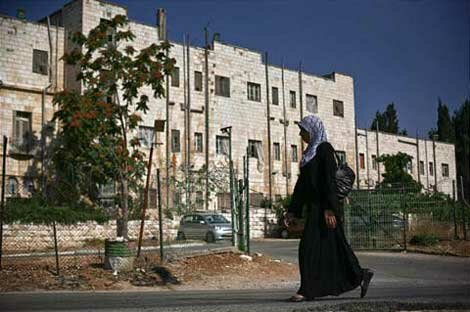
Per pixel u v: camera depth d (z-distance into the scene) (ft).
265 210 136.05
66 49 115.55
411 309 19.74
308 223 20.83
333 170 20.16
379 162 186.29
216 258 53.93
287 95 158.61
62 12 119.03
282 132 155.53
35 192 100.01
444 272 57.11
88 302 30.01
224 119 141.59
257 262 55.72
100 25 91.40
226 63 143.64
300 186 21.04
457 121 248.11
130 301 30.19
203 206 123.95
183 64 133.90
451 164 229.04
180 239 102.53
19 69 109.09
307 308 19.79
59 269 46.21
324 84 169.78
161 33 129.90
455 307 20.61
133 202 99.30
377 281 47.62
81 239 86.53
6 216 77.92
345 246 20.65
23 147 106.52
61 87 114.32
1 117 105.81
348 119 176.55
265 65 153.48
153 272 46.98
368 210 86.74
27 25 110.93
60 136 110.52
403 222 83.71
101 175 96.17
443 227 88.02
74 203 93.66
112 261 46.62
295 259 69.41
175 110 131.34
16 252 64.69
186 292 38.73
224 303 26.43
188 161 131.34
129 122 96.37
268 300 28.04
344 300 24.75
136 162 99.66
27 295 35.88
